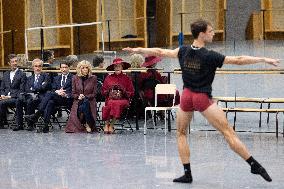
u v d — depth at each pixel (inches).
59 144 538.6
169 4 1154.0
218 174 419.5
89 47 1074.7
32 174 432.8
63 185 401.4
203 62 377.4
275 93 753.6
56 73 670.5
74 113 601.0
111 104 584.4
